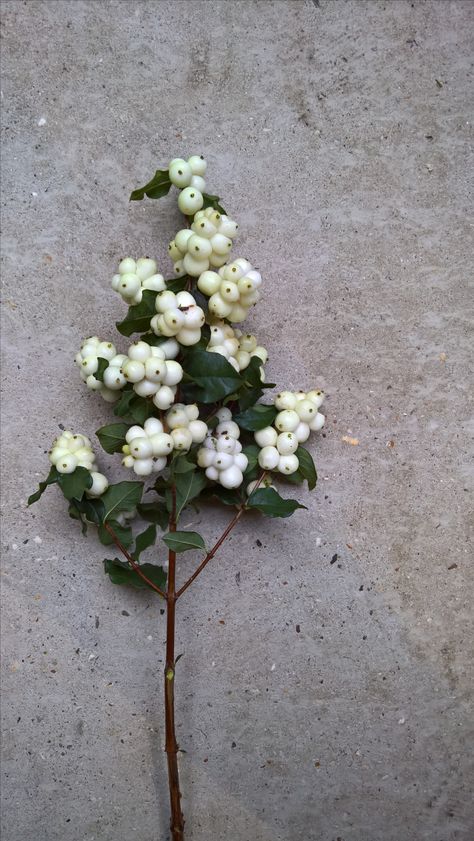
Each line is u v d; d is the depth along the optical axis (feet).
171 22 1.39
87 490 1.25
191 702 1.38
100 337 1.39
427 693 1.40
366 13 1.40
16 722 1.38
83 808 1.37
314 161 1.40
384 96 1.41
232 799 1.38
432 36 1.40
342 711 1.40
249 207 1.40
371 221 1.41
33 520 1.39
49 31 1.38
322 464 1.40
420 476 1.41
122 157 1.39
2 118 1.39
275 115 1.40
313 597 1.40
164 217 1.40
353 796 1.39
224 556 1.39
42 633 1.38
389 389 1.41
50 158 1.39
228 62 1.39
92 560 1.39
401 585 1.40
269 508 1.26
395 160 1.41
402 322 1.41
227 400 1.27
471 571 1.40
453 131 1.41
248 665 1.39
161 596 1.35
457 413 1.41
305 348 1.41
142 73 1.39
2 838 1.37
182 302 1.18
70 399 1.39
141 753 1.38
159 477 1.27
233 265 1.21
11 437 1.39
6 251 1.39
